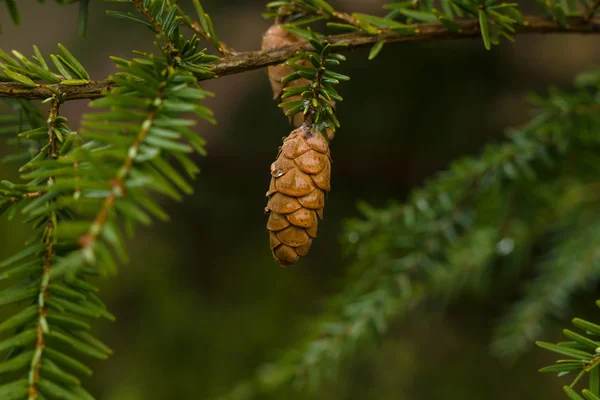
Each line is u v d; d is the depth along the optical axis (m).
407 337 0.71
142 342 0.71
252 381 0.43
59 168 0.30
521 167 0.39
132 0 0.32
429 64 0.72
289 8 0.34
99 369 0.68
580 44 0.73
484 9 0.33
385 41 0.33
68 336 0.30
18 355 0.30
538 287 0.46
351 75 0.73
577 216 0.48
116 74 0.31
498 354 0.50
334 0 0.68
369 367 0.67
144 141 0.30
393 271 0.40
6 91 0.31
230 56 0.32
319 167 0.31
